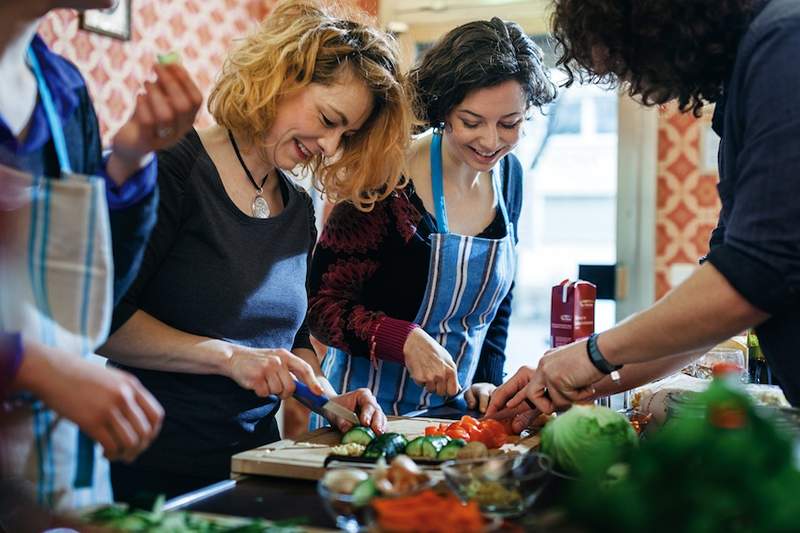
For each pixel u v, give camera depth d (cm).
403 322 218
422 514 98
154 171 143
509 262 243
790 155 135
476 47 213
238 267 182
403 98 200
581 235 462
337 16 199
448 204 235
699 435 82
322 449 163
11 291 120
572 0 160
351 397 187
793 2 141
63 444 129
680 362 187
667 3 146
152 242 172
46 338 122
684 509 80
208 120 440
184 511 127
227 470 182
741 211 142
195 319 180
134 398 114
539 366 172
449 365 210
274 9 194
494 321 253
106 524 109
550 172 461
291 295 193
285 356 173
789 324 145
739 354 208
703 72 155
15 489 122
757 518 79
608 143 448
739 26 148
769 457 81
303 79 183
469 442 159
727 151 153
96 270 125
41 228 122
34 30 129
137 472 175
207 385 181
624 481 85
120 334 173
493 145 216
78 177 123
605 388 186
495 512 118
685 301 146
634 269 442
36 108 131
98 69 368
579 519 86
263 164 191
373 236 227
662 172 436
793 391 150
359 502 110
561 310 217
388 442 154
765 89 139
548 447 147
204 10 430
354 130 196
